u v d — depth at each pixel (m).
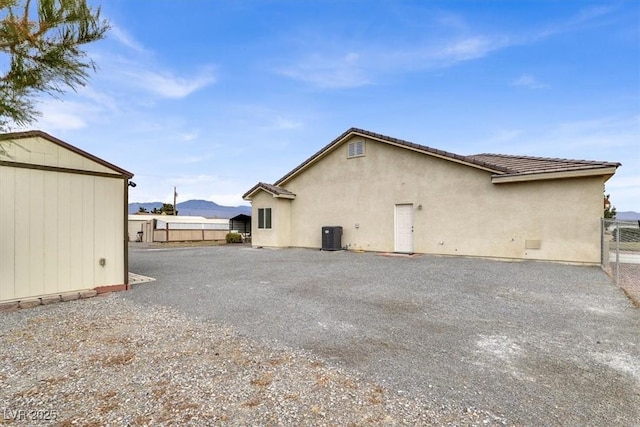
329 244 14.05
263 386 2.82
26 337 3.99
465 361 3.35
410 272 8.47
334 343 3.83
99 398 2.62
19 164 5.46
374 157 13.45
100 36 2.89
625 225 8.44
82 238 6.23
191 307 5.36
